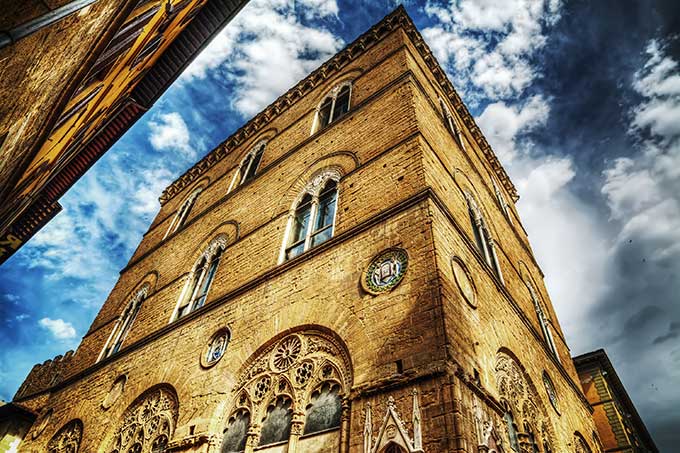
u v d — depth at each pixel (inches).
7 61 138.1
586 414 663.1
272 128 874.8
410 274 364.8
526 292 689.6
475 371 329.1
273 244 568.1
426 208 402.0
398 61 669.3
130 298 815.7
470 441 259.3
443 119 657.0
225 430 409.1
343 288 412.2
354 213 484.7
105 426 553.3
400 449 271.7
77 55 206.4
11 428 697.6
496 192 839.1
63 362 947.3
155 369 557.0
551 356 616.7
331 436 326.6
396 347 328.2
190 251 757.3
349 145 595.5
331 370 369.7
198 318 563.2
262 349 442.9
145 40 366.0
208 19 522.3
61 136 331.9
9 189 244.1
